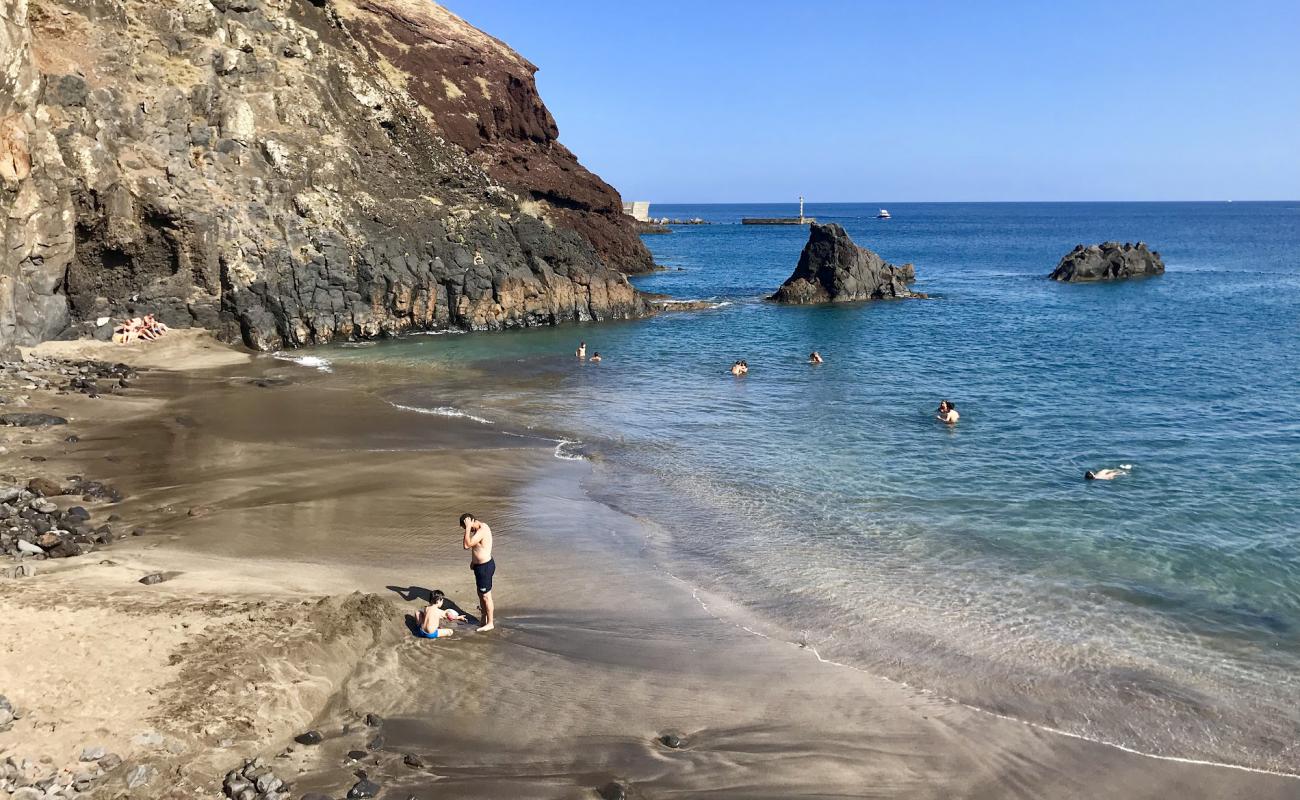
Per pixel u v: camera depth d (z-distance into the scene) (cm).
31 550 1459
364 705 1101
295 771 941
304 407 2983
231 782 892
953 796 985
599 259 5962
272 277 4366
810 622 1430
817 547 1777
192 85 4444
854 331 5234
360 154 5259
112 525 1697
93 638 1116
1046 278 8938
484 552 1343
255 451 2370
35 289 3550
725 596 1531
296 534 1727
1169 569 1662
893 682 1234
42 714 949
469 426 2814
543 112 8325
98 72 4066
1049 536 1838
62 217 3650
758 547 1775
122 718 961
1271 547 1767
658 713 1130
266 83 4878
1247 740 1104
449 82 7344
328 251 4591
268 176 4594
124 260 4038
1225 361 4041
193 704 1003
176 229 4088
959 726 1123
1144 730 1123
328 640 1180
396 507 1947
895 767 1033
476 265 5194
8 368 3056
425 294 4956
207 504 1883
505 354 4341
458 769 980
